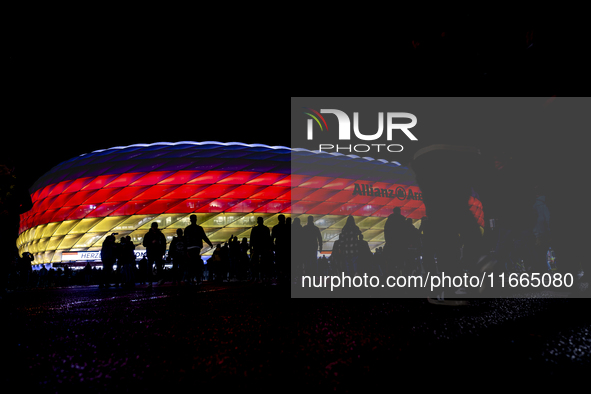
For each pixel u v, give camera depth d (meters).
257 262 10.84
